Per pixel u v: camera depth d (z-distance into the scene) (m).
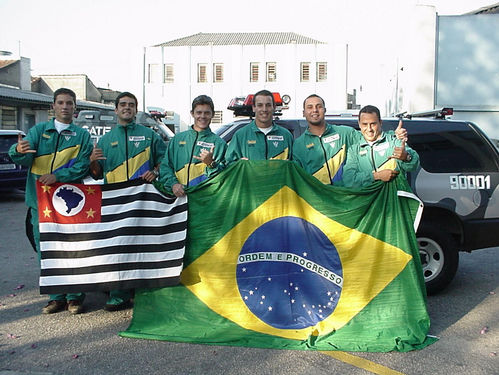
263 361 3.84
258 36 49.56
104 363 3.81
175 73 45.41
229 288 4.45
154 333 4.30
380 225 4.40
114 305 4.88
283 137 4.95
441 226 5.46
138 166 5.02
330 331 4.20
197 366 3.76
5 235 8.95
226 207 4.51
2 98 26.16
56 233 4.50
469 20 16.27
